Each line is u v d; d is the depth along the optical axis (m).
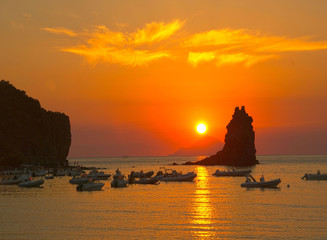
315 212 61.00
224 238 46.78
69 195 82.06
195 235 48.06
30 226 52.38
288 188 94.62
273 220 55.41
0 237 47.38
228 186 101.88
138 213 60.94
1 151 192.00
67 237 47.34
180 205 68.69
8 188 96.81
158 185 104.88
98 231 49.91
